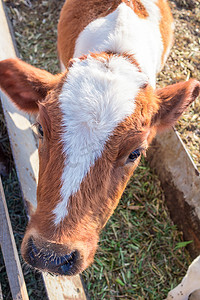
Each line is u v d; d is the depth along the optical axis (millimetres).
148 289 746
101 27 634
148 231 821
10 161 855
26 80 511
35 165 783
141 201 856
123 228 814
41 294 698
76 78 462
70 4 766
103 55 511
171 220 853
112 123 441
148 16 702
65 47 741
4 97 829
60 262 437
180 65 1063
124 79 473
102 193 460
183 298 689
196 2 1220
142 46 607
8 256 585
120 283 744
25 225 780
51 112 448
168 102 537
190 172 792
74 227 443
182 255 799
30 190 732
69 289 647
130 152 468
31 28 1132
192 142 922
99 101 444
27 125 842
